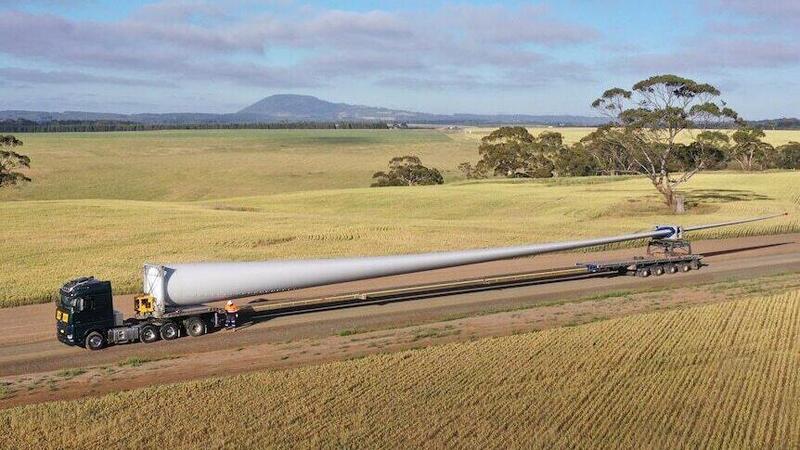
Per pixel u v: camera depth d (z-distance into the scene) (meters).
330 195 114.06
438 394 26.59
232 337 35.62
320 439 22.83
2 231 69.31
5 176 126.19
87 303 33.56
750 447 21.67
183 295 36.03
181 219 78.12
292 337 35.50
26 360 32.44
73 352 33.56
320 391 27.06
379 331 36.34
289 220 78.56
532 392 26.58
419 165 156.00
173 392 27.19
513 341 33.12
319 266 41.38
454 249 60.59
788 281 47.19
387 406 25.45
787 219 76.50
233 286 37.69
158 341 35.06
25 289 45.00
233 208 100.50
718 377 27.75
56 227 71.88
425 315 39.53
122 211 84.88
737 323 35.50
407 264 43.88
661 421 23.80
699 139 89.81
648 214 86.69
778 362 29.47
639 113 88.62
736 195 99.94
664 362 29.80
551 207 94.12
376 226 73.31
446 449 21.95
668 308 40.00
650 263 49.78
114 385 28.83
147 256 57.34
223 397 26.59
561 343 32.62
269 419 24.47
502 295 44.34
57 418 24.78
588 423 23.67
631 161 102.19
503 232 70.00
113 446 22.58
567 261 55.50
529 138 160.25
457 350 31.89
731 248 61.59
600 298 42.97
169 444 22.66
